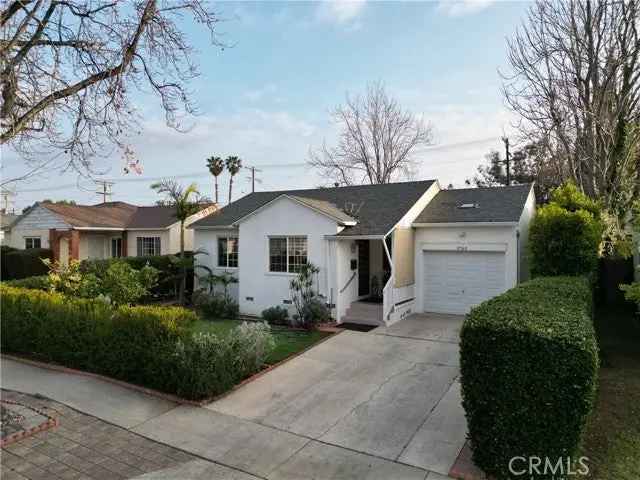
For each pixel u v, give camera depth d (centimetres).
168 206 2778
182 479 523
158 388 819
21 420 679
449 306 1518
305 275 1406
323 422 678
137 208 2930
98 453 588
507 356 496
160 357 798
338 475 529
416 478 519
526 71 1490
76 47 761
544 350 478
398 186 1809
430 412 702
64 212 2523
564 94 1435
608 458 542
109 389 823
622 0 1287
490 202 1581
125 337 863
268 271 1545
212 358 802
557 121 1447
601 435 600
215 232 1831
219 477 528
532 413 484
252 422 683
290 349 1095
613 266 1541
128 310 884
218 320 1515
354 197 1780
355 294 1512
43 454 584
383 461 560
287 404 752
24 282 1362
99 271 1631
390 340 1167
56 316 986
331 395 788
